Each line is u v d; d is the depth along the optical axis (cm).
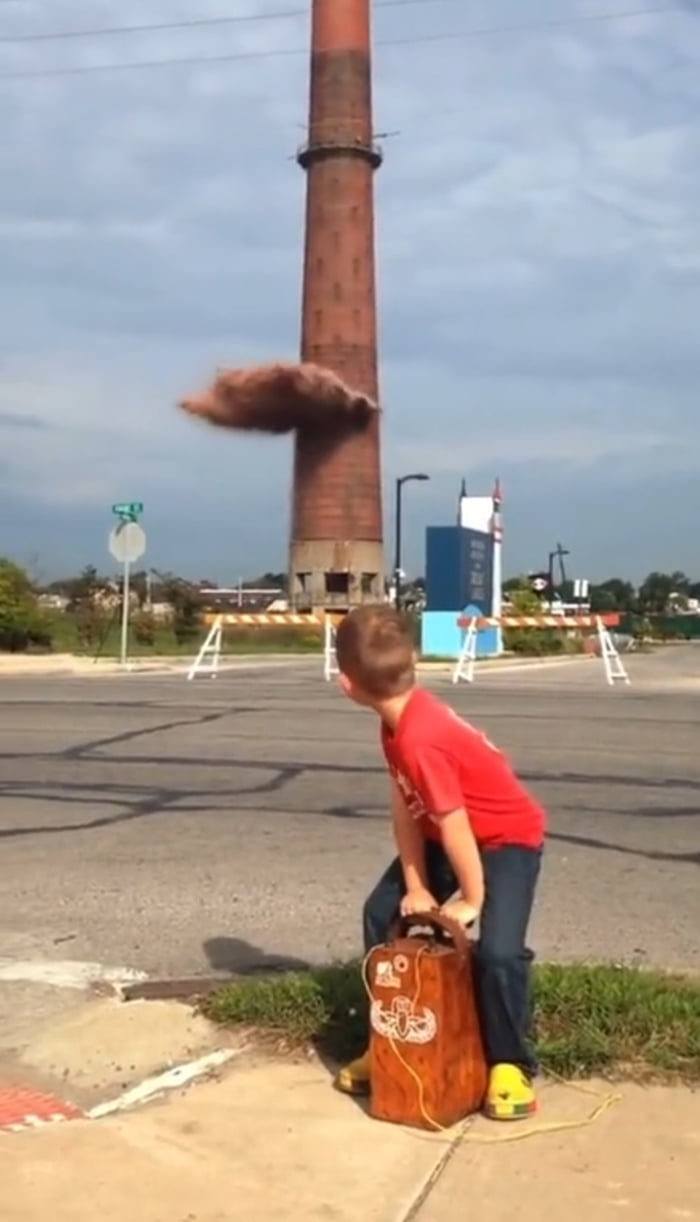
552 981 419
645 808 839
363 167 4750
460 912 346
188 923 563
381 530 4847
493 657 2889
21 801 845
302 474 4781
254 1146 334
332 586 4741
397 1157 328
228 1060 395
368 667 347
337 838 735
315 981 432
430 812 347
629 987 418
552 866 676
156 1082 379
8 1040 418
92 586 3747
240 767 980
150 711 1355
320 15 4747
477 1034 354
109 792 877
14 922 566
